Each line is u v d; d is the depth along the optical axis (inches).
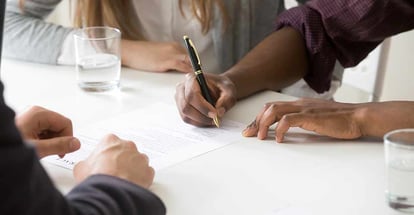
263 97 48.0
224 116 43.7
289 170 35.1
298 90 63.1
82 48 49.5
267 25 64.6
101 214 25.7
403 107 39.4
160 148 38.0
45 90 49.3
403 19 51.3
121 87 49.9
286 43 54.1
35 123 37.6
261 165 35.7
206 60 63.0
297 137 39.6
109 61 48.9
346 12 52.2
